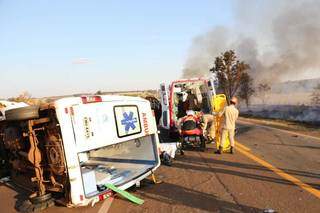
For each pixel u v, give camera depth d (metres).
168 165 8.18
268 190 5.73
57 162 5.11
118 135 5.70
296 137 11.36
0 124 7.45
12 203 6.22
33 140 5.54
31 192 6.75
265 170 7.11
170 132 11.67
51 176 5.50
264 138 11.59
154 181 6.61
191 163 8.28
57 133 5.12
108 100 5.67
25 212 5.51
